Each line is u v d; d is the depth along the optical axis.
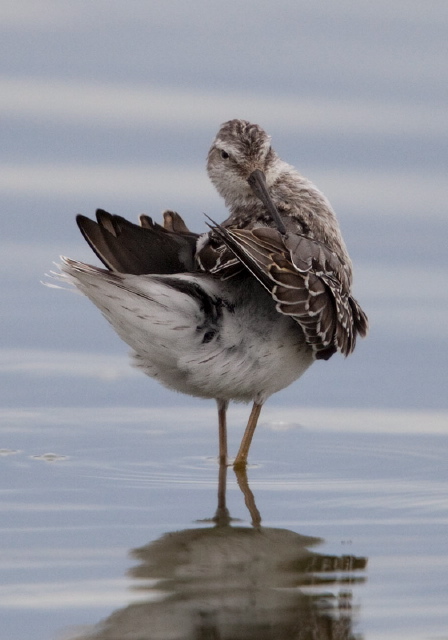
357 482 12.44
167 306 11.85
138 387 15.93
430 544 10.39
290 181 14.67
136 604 8.98
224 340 12.20
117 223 12.60
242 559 9.98
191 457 13.45
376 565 9.86
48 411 14.97
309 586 9.40
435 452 13.59
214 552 10.16
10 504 11.51
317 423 14.86
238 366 12.39
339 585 9.42
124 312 11.84
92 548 10.25
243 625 8.60
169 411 15.17
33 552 10.12
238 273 12.15
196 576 9.61
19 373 16.33
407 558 10.03
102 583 9.41
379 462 13.20
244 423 14.88
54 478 12.41
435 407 15.47
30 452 13.36
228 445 13.96
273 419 15.07
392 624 8.68
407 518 11.16
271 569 9.75
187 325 11.96
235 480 12.55
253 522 11.07
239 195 14.82
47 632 8.49
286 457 13.46
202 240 12.93
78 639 8.37
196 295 11.98
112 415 14.93
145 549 10.23
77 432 14.20
